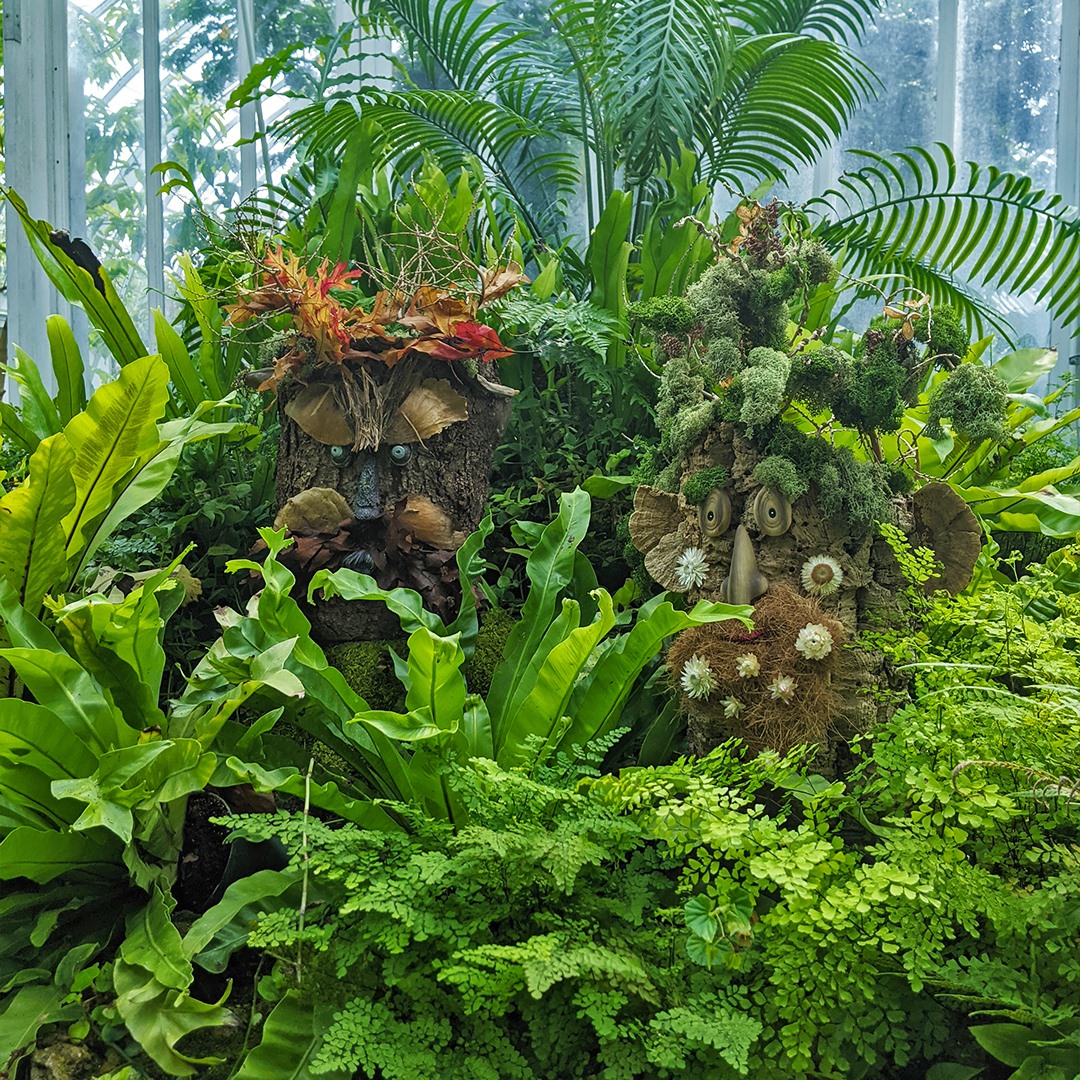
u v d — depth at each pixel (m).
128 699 1.92
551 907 1.66
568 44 3.52
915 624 2.01
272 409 3.04
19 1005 1.66
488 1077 1.44
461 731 1.82
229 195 4.53
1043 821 1.59
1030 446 2.91
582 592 2.37
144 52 4.55
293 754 2.07
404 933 1.52
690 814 1.56
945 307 1.98
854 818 1.86
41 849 1.71
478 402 2.34
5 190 2.61
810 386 1.88
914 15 4.42
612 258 2.93
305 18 4.48
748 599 1.81
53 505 1.88
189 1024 1.56
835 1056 1.49
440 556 2.22
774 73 3.43
